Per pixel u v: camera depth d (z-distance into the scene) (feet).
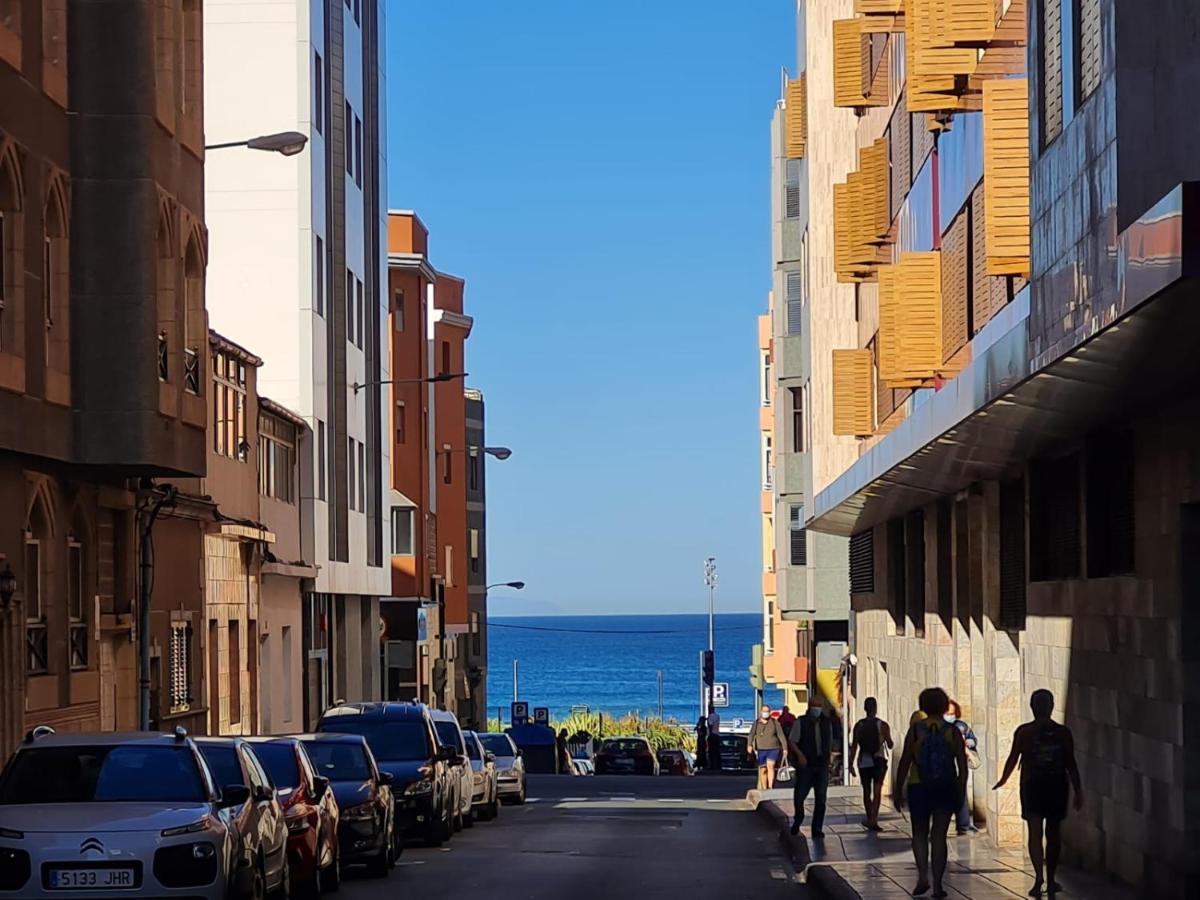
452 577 311.06
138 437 93.50
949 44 87.45
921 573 131.54
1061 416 68.74
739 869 93.09
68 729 95.66
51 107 91.09
